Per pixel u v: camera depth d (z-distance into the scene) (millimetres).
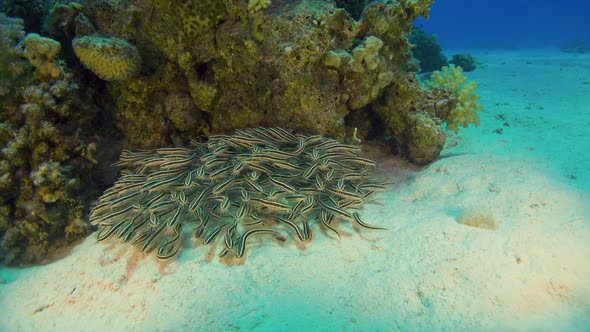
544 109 1406
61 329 572
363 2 1170
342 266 606
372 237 671
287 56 780
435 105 1063
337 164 804
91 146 834
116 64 748
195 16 804
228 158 781
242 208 667
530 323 476
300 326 497
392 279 565
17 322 596
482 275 547
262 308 533
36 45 722
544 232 613
